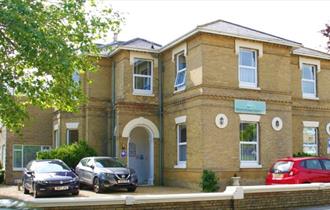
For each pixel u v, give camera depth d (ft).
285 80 74.18
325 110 82.94
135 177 65.00
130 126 77.71
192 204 38.96
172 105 76.13
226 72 68.85
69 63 34.04
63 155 74.38
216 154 66.49
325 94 83.35
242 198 41.50
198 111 67.31
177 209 38.14
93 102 82.02
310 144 81.10
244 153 69.62
